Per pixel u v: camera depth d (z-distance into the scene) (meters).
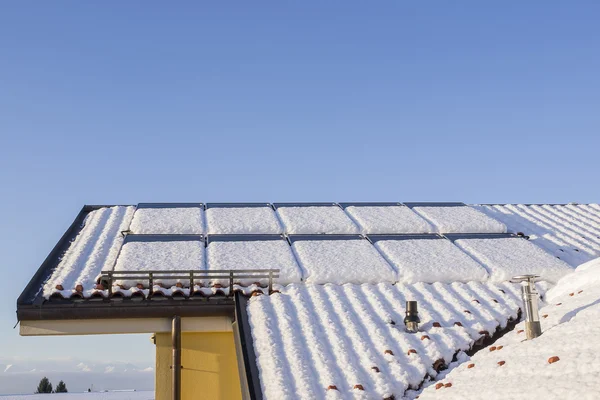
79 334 12.08
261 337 11.30
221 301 12.45
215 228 16.31
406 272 14.21
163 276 12.97
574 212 20.31
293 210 17.89
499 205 20.53
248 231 16.39
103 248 15.12
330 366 10.61
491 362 9.98
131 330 12.23
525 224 18.61
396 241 16.03
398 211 18.19
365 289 13.58
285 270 13.80
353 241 15.91
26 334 11.92
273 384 10.05
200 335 12.43
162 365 12.27
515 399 8.00
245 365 10.59
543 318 11.04
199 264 13.95
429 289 13.82
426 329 12.07
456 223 17.38
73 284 12.76
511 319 12.60
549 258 15.30
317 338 11.41
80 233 16.53
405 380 10.45
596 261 14.25
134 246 14.76
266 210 17.84
